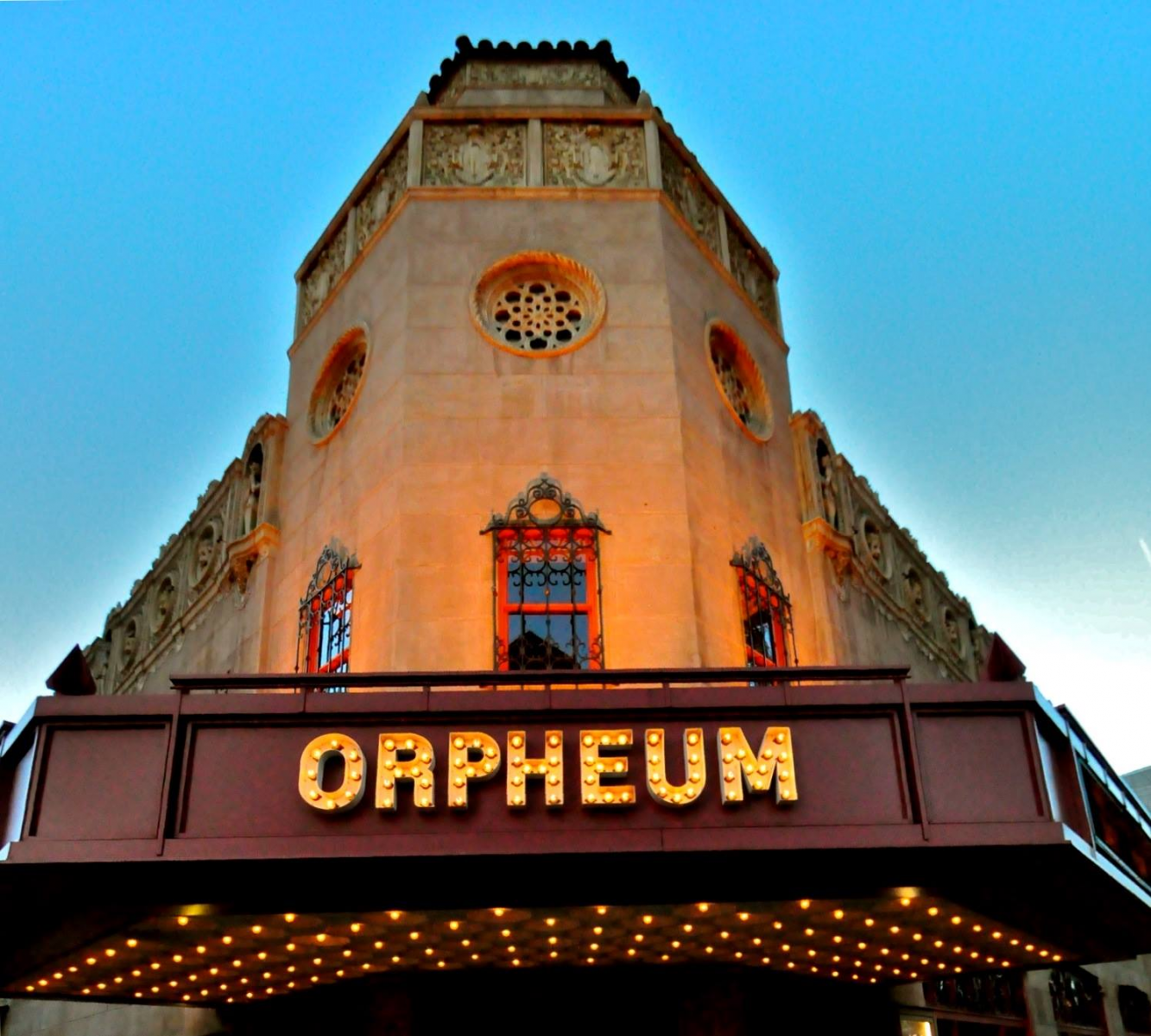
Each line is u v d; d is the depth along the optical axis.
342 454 18.88
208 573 23.50
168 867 11.53
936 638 29.11
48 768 11.96
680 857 11.89
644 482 17.30
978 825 11.97
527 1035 15.88
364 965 15.30
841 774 12.29
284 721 12.27
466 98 22.34
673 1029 16.02
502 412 17.67
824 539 20.33
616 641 16.19
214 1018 18.56
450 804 11.83
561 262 18.95
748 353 20.61
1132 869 15.52
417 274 18.72
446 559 16.56
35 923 13.25
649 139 20.30
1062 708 13.80
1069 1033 26.50
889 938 14.97
